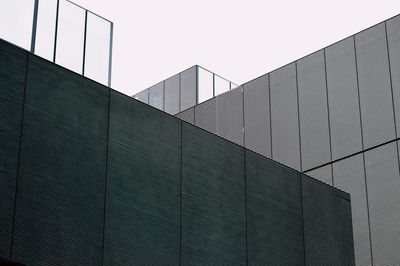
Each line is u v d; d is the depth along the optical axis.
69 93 23.11
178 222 24.73
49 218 21.31
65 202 21.84
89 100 23.59
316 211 30.19
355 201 35.56
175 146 25.70
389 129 35.44
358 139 36.44
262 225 27.66
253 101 41.81
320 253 29.48
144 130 24.86
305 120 38.94
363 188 35.50
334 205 31.19
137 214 23.59
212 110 43.94
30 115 21.88
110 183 23.20
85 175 22.62
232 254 26.11
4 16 27.98
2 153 20.88
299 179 30.16
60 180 21.94
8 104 21.45
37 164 21.56
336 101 37.94
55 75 22.94
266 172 28.81
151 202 24.16
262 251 27.23
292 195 29.48
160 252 23.84
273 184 28.88
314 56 39.72
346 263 30.42
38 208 21.17
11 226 20.42
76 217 21.97
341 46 38.69
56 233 21.33
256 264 26.81
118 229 22.91
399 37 36.38
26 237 20.64
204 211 25.73
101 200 22.77
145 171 24.34
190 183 25.66
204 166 26.39
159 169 24.83
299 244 28.80
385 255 33.72
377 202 34.78
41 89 22.41
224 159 27.31
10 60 21.92
